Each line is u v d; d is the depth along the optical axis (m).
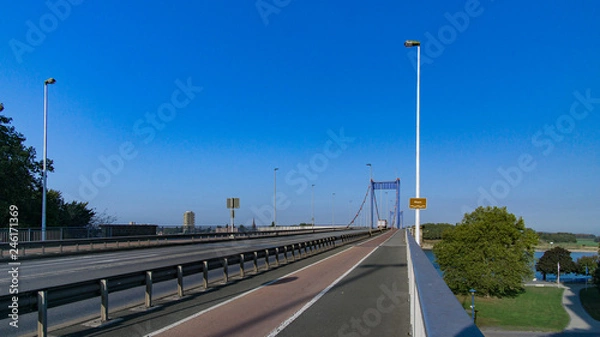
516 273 48.75
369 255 27.00
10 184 40.91
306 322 8.52
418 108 25.95
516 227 52.06
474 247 51.91
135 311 9.61
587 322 39.03
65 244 29.17
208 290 12.66
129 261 23.11
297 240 51.47
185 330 7.86
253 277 15.93
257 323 8.43
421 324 3.24
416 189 25.31
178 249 33.34
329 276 16.11
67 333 7.66
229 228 57.88
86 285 8.20
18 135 43.25
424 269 5.87
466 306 45.12
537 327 36.56
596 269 65.69
